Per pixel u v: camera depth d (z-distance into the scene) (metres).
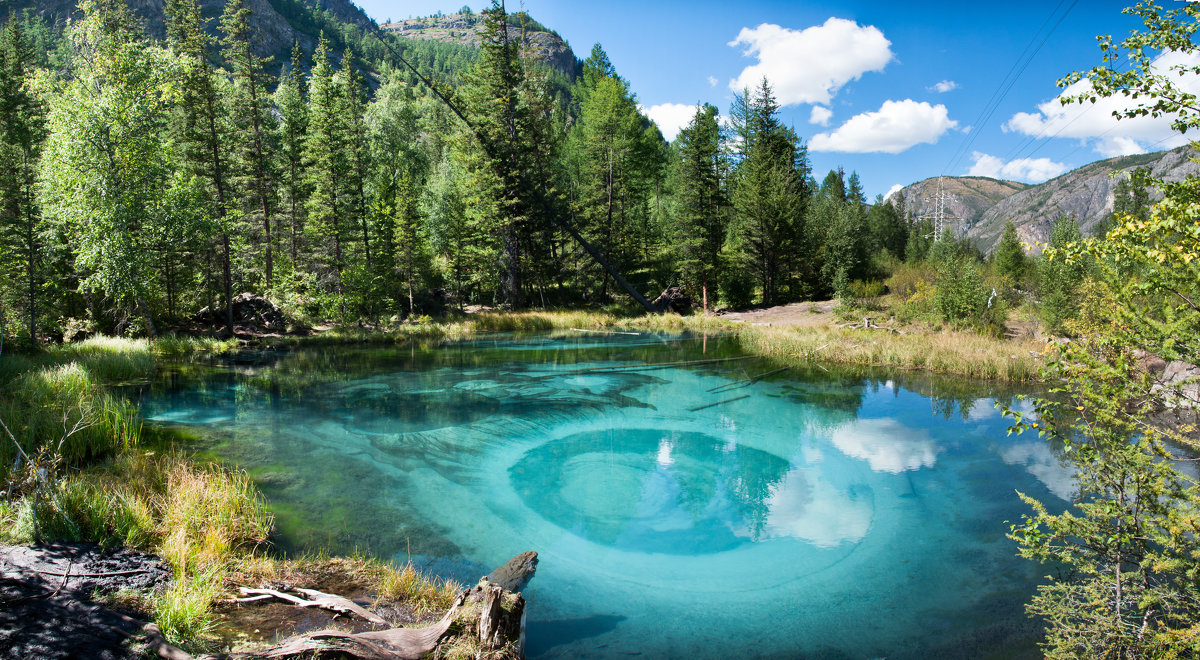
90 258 19.20
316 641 3.70
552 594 5.47
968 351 16.86
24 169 18.48
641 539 6.71
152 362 16.95
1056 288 18.25
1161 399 3.71
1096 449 3.99
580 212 37.22
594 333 28.19
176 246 22.09
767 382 15.47
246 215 29.30
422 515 7.12
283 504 7.18
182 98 23.92
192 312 26.25
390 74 88.00
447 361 19.22
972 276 21.70
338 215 29.97
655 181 51.16
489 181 34.16
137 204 20.23
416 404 12.87
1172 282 3.35
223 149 28.11
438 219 42.75
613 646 4.65
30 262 18.06
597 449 9.91
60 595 3.96
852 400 13.44
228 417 11.39
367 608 4.63
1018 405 12.67
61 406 9.07
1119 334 3.75
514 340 25.41
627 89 55.69
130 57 20.20
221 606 4.41
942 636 4.79
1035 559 6.04
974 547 6.41
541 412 12.29
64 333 19.98
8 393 10.20
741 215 38.31
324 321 29.11
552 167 39.81
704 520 7.23
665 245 42.00
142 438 9.55
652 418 11.92
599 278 39.50
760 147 41.84
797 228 37.75
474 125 33.03
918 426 11.22
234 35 28.73
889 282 36.50
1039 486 8.05
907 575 5.85
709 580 5.79
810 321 29.81
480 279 38.00
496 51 33.25
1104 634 3.80
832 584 5.71
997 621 4.96
